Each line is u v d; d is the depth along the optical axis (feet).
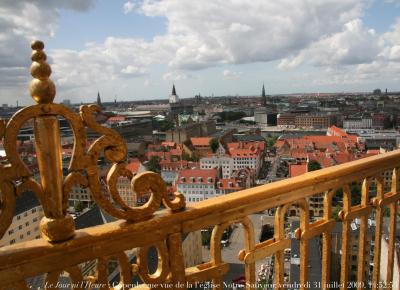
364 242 17.56
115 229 10.38
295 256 96.73
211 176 239.30
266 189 13.06
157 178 11.03
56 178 9.63
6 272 9.12
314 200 172.65
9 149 9.09
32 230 96.43
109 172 10.46
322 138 422.41
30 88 9.34
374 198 17.95
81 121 9.89
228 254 157.89
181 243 11.64
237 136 569.23
